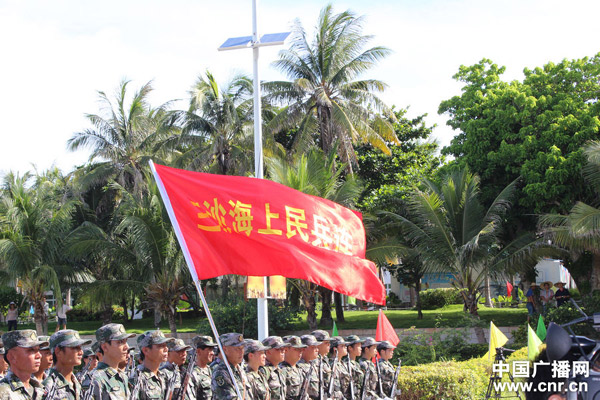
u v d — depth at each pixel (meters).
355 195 22.59
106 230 33.31
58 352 5.73
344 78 26.66
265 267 7.98
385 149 26.88
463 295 22.33
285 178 21.30
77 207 32.34
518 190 24.28
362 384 9.56
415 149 32.72
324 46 26.92
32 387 5.50
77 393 5.73
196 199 7.73
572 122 22.95
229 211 7.93
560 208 22.97
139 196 30.42
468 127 25.31
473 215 22.56
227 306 22.97
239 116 29.55
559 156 22.41
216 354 7.34
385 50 26.28
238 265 7.79
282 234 8.31
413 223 23.47
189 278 24.12
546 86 24.89
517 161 23.70
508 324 23.11
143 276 23.78
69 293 31.31
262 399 7.46
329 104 25.48
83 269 28.88
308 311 22.80
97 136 31.94
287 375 8.27
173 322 23.31
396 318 26.30
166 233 22.25
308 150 25.81
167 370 7.00
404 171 30.83
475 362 12.45
